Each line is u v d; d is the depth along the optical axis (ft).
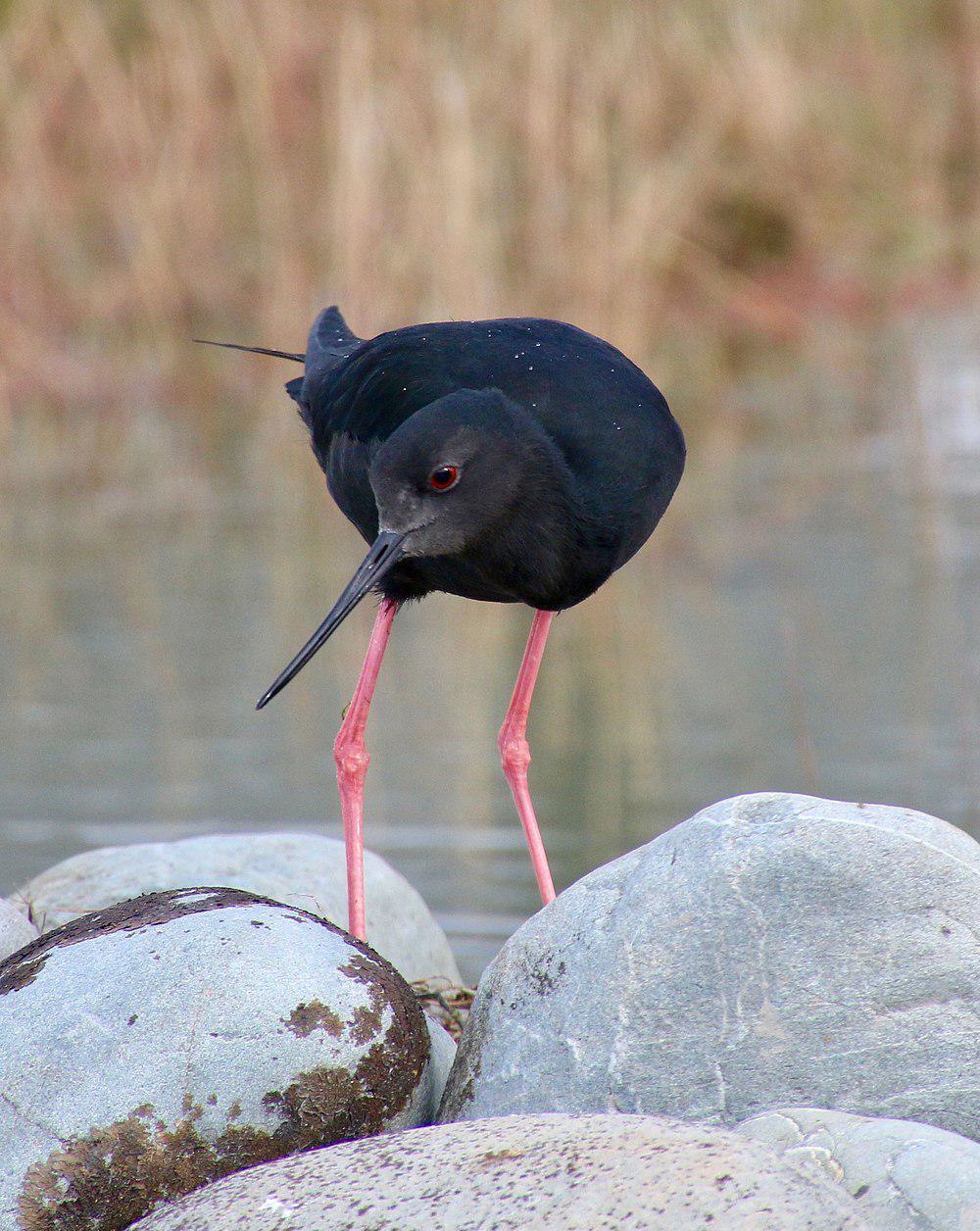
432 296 66.23
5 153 71.51
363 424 27.12
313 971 20.49
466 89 70.85
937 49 93.40
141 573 52.80
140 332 71.00
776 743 40.50
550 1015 20.57
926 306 81.56
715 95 81.30
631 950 20.29
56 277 71.67
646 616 49.75
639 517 26.30
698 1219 16.92
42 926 28.50
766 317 77.61
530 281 68.39
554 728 42.47
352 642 49.57
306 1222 17.79
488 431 25.03
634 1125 18.06
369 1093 20.33
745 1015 19.80
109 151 72.74
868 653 45.03
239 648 47.06
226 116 73.56
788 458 61.87
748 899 20.12
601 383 25.88
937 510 55.36
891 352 74.69
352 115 67.21
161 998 20.17
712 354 72.95
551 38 72.13
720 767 39.47
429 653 48.83
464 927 33.73
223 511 59.26
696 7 83.35
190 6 74.08
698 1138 17.76
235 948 20.53
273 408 68.23
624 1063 19.94
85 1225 19.61
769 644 46.55
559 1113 18.80
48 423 67.10
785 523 55.26
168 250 71.72
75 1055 19.97
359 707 29.43
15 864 35.27
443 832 37.29
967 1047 19.34
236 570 52.90
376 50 72.08
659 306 74.74
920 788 37.68
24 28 72.18
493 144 70.38
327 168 71.20
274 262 70.74
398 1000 20.86
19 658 46.47
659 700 43.68
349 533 56.70
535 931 21.30
